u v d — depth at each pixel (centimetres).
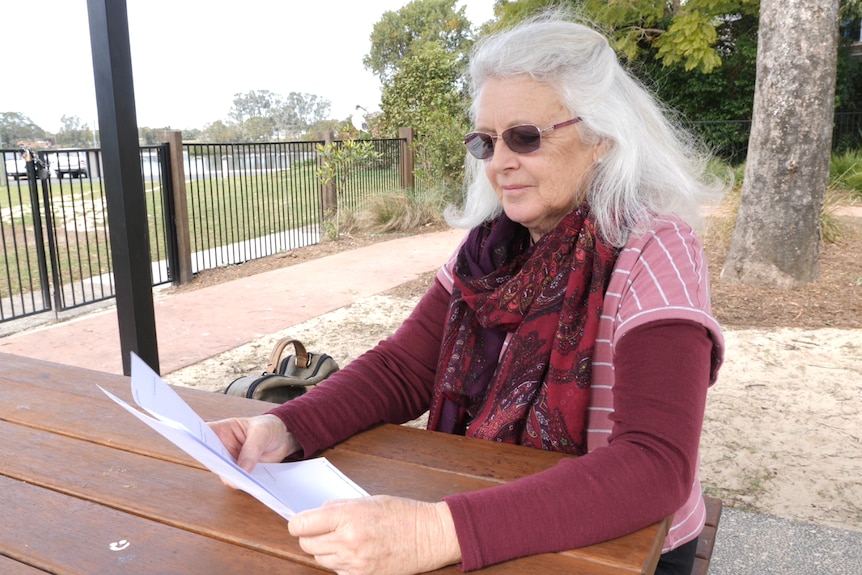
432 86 1752
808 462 323
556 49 135
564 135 137
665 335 117
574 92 134
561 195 141
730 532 267
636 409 113
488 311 148
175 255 755
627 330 122
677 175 142
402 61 1828
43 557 108
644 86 149
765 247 637
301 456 146
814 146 615
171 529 115
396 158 1224
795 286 634
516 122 139
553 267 140
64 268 879
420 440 150
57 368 205
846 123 1641
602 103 135
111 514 121
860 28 1736
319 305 641
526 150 139
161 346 522
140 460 142
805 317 554
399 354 167
